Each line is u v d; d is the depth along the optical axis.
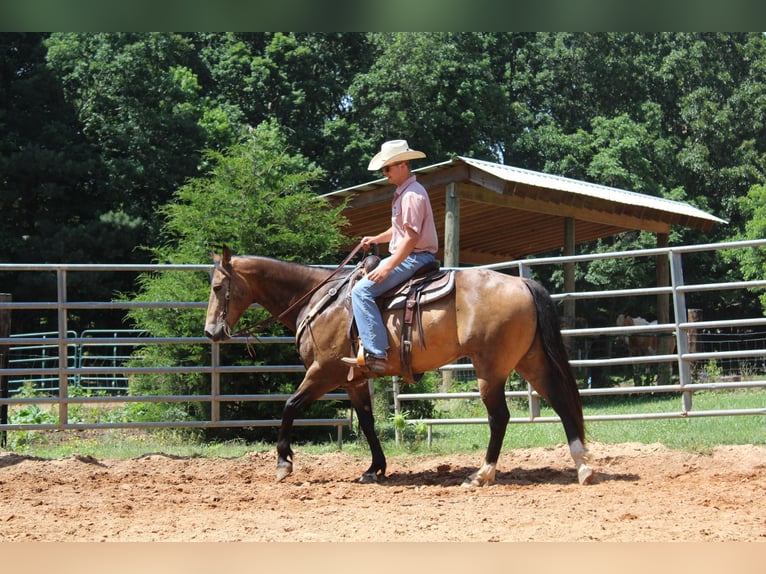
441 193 20.00
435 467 9.90
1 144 30.20
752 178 40.34
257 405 12.61
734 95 42.41
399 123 38.62
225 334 8.98
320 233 13.16
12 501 7.82
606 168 38.31
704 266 39.78
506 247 29.30
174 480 9.23
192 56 40.75
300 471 9.81
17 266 10.53
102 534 6.23
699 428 11.66
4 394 11.83
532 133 42.00
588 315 40.19
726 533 5.86
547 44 47.03
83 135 34.06
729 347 29.69
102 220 30.30
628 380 24.08
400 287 8.28
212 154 13.48
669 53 45.75
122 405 17.14
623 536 5.84
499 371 8.09
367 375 8.41
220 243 12.77
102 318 31.27
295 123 39.84
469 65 39.50
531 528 6.21
